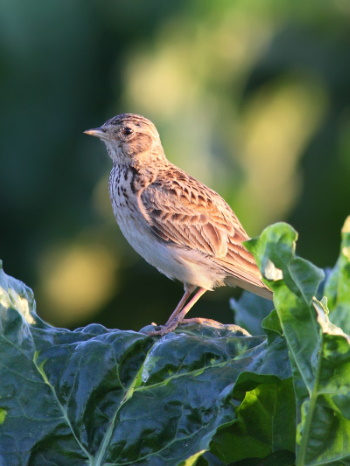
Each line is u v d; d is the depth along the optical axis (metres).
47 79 14.73
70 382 4.04
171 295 15.36
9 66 14.41
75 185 15.29
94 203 15.19
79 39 14.47
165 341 4.06
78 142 15.16
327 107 15.46
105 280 15.36
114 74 14.80
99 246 15.23
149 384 3.97
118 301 15.47
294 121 15.41
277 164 15.16
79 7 14.38
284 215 15.02
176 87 14.77
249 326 6.00
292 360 3.40
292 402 3.64
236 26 14.95
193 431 3.87
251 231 14.44
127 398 3.96
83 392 4.01
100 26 14.57
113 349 4.10
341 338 3.26
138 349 4.13
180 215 9.46
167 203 9.51
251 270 9.44
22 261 15.34
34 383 4.03
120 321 15.50
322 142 15.36
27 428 3.96
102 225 15.16
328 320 3.34
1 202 15.25
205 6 14.67
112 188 9.96
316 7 15.12
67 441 3.95
